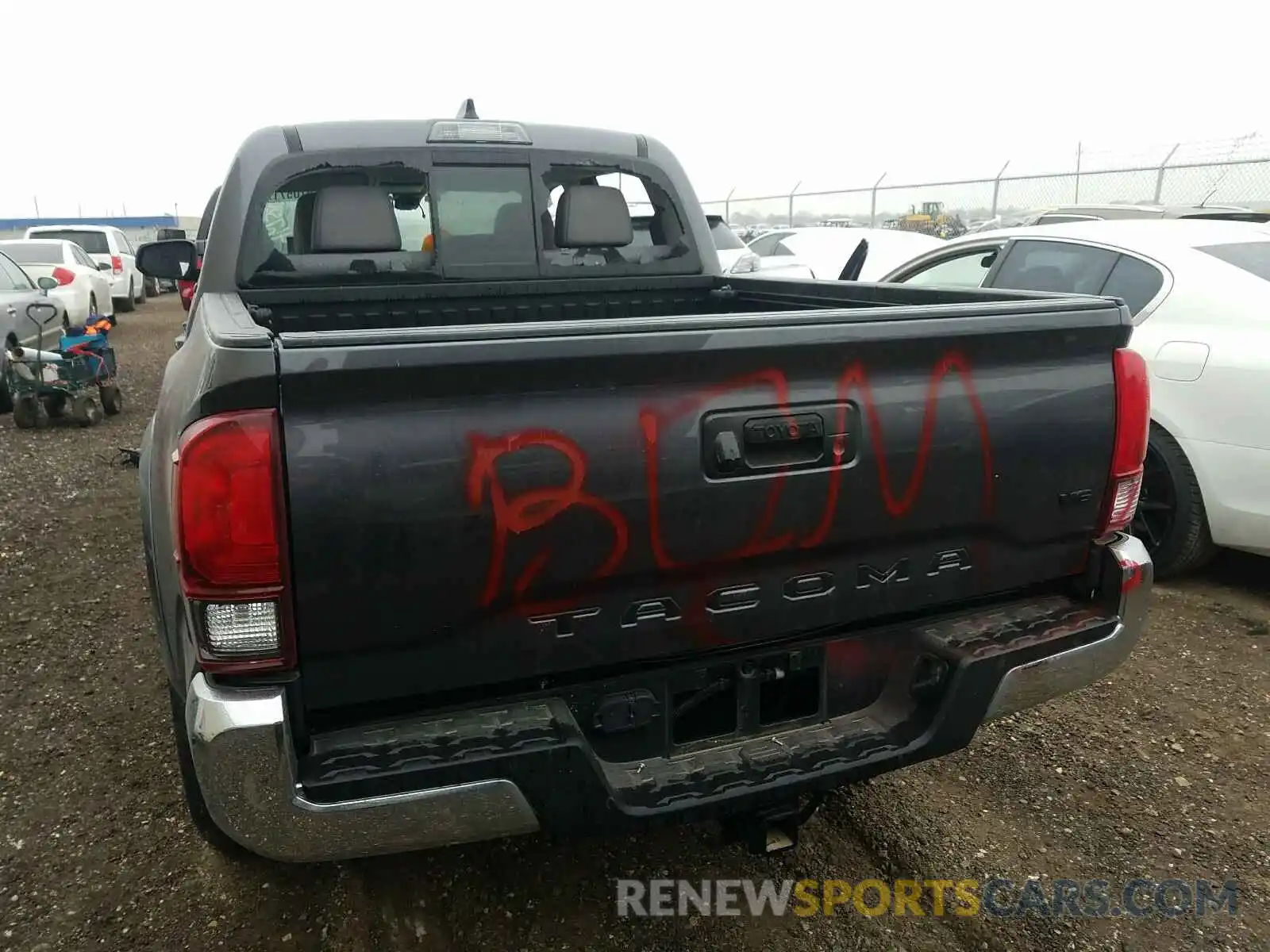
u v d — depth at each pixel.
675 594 1.93
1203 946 2.28
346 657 1.71
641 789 1.94
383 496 1.66
